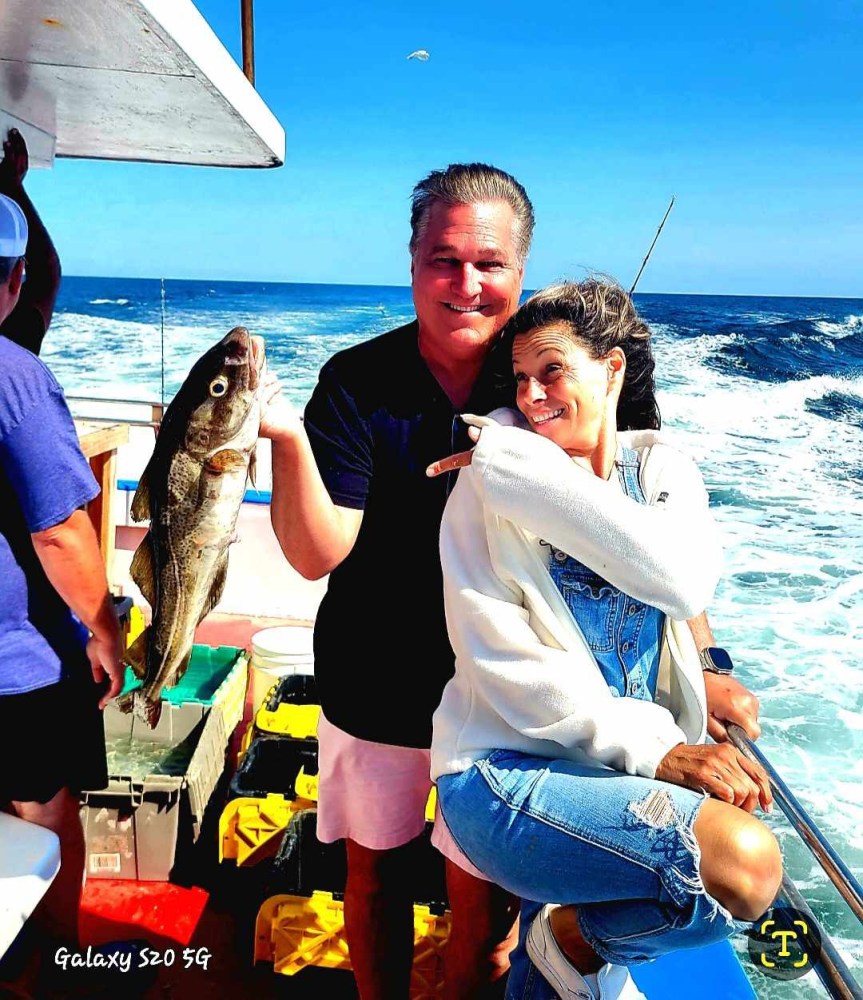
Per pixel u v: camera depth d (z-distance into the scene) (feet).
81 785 8.38
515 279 6.95
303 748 11.85
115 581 17.04
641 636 6.09
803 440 53.42
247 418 5.66
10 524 7.10
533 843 5.44
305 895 9.64
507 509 5.71
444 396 7.16
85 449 13.75
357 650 7.39
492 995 7.99
